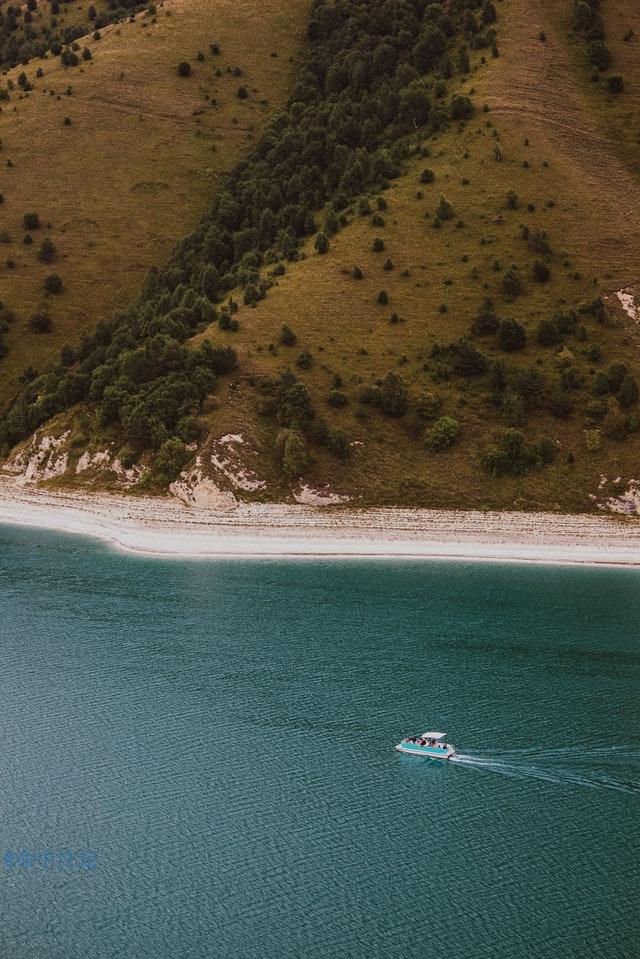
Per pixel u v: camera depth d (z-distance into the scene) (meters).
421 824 89.44
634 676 120.69
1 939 75.94
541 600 149.25
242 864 84.25
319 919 77.62
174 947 74.81
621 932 75.25
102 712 111.38
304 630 137.00
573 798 93.38
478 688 117.06
